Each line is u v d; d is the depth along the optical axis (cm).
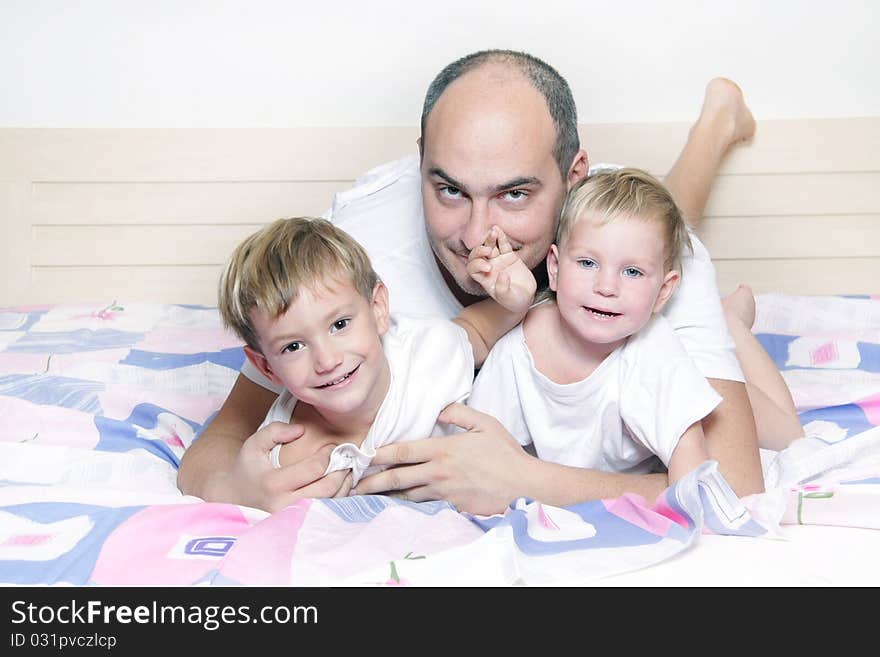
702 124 227
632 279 127
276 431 126
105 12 244
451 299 154
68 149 246
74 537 108
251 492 124
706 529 115
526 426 142
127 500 121
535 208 134
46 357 188
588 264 128
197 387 182
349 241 123
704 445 126
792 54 239
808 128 238
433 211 137
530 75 135
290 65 243
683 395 125
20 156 246
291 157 243
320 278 116
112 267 248
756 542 112
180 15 243
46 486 125
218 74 244
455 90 134
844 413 162
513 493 123
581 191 131
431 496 126
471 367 135
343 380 118
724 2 238
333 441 128
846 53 239
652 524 110
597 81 240
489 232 132
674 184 226
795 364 196
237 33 243
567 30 238
